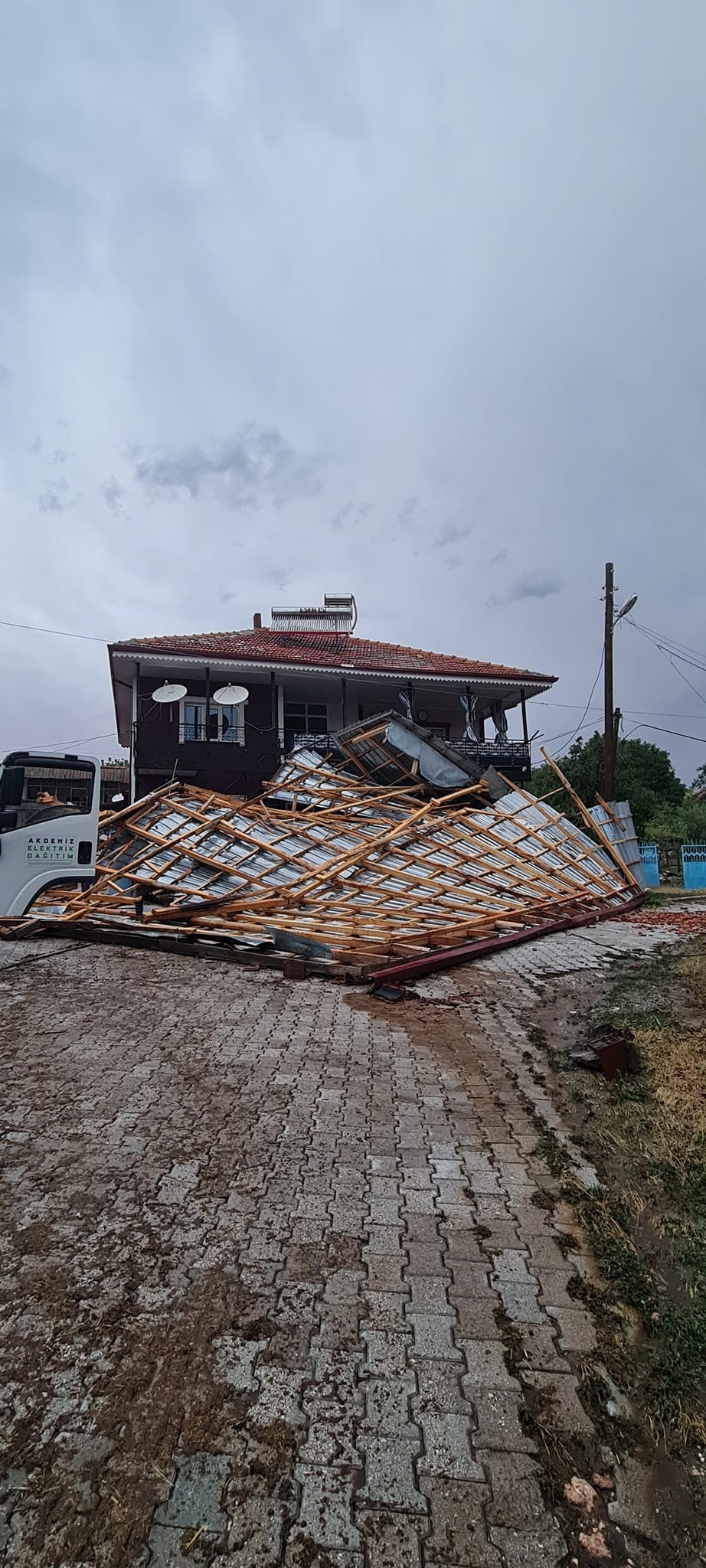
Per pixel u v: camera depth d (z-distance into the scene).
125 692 22.53
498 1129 4.09
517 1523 1.92
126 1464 2.03
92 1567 1.76
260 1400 2.25
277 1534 1.86
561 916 11.29
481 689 22.91
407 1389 2.32
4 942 8.61
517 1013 6.43
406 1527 1.90
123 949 8.55
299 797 13.36
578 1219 3.26
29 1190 3.30
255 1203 3.27
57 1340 2.45
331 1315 2.61
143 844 11.50
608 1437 2.19
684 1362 2.48
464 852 11.72
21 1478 1.98
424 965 7.75
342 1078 4.77
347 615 27.53
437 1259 2.95
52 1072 4.64
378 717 14.07
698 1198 3.45
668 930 10.50
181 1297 2.67
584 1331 2.60
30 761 8.84
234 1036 5.50
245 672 20.83
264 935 8.67
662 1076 4.80
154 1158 3.62
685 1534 1.92
